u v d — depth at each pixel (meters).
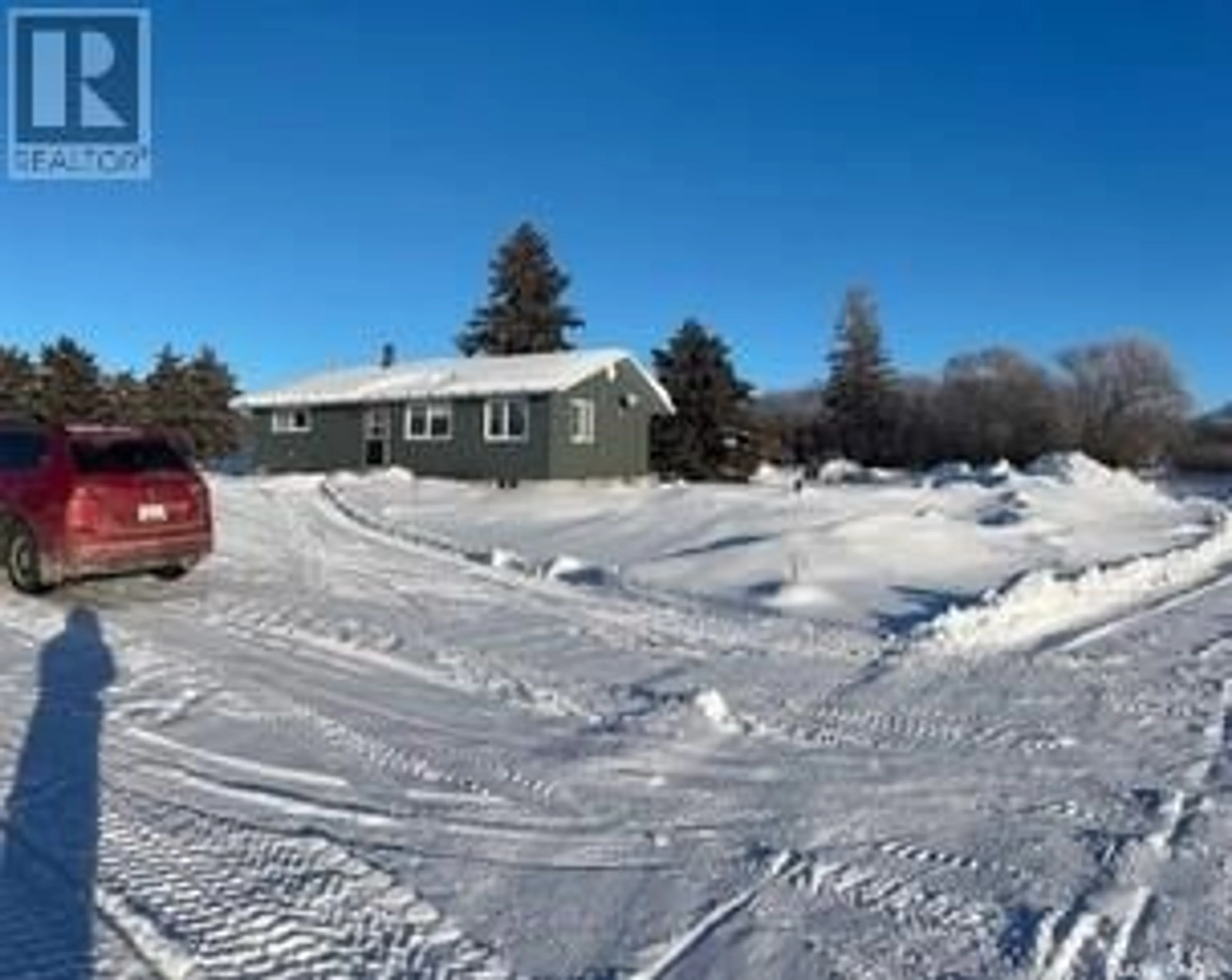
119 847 6.16
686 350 51.06
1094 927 5.59
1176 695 10.52
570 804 7.09
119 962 4.95
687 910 5.70
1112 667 11.77
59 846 6.14
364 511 28.42
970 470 49.78
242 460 60.69
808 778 7.75
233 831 6.46
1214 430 82.44
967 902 5.86
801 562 17.94
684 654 11.70
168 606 13.20
